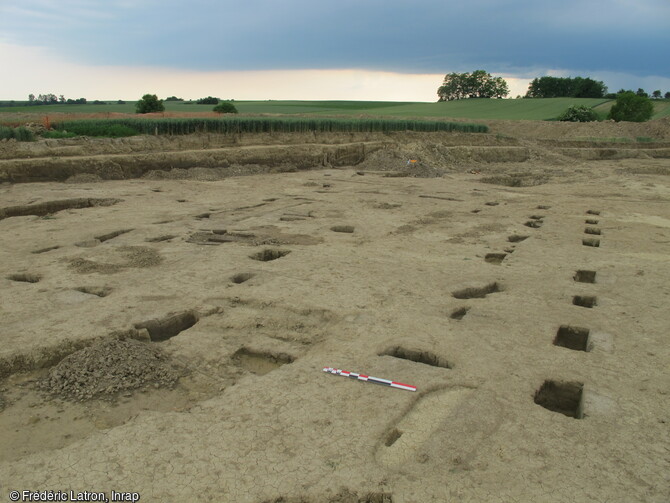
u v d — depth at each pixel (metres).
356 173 24.58
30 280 8.49
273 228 12.30
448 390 5.10
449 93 92.69
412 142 30.59
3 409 4.90
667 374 5.48
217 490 3.66
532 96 99.06
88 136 23.23
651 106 56.44
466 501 3.58
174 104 78.62
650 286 8.41
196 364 5.68
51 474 3.83
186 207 14.83
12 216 13.82
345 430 4.37
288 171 24.38
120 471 3.85
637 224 13.62
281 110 69.62
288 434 4.30
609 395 5.01
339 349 5.92
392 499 3.60
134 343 5.95
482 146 34.31
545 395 5.34
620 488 3.73
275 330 6.58
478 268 9.32
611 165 31.05
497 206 16.17
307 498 3.61
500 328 6.59
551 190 20.25
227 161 23.19
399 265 9.40
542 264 9.66
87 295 7.56
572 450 4.15
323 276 8.56
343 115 57.53
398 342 6.09
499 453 4.09
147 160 20.73
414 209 15.35
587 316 7.08
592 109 62.69
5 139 19.34
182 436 4.27
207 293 7.64
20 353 5.68
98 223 12.48
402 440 4.30
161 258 9.53
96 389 5.16
